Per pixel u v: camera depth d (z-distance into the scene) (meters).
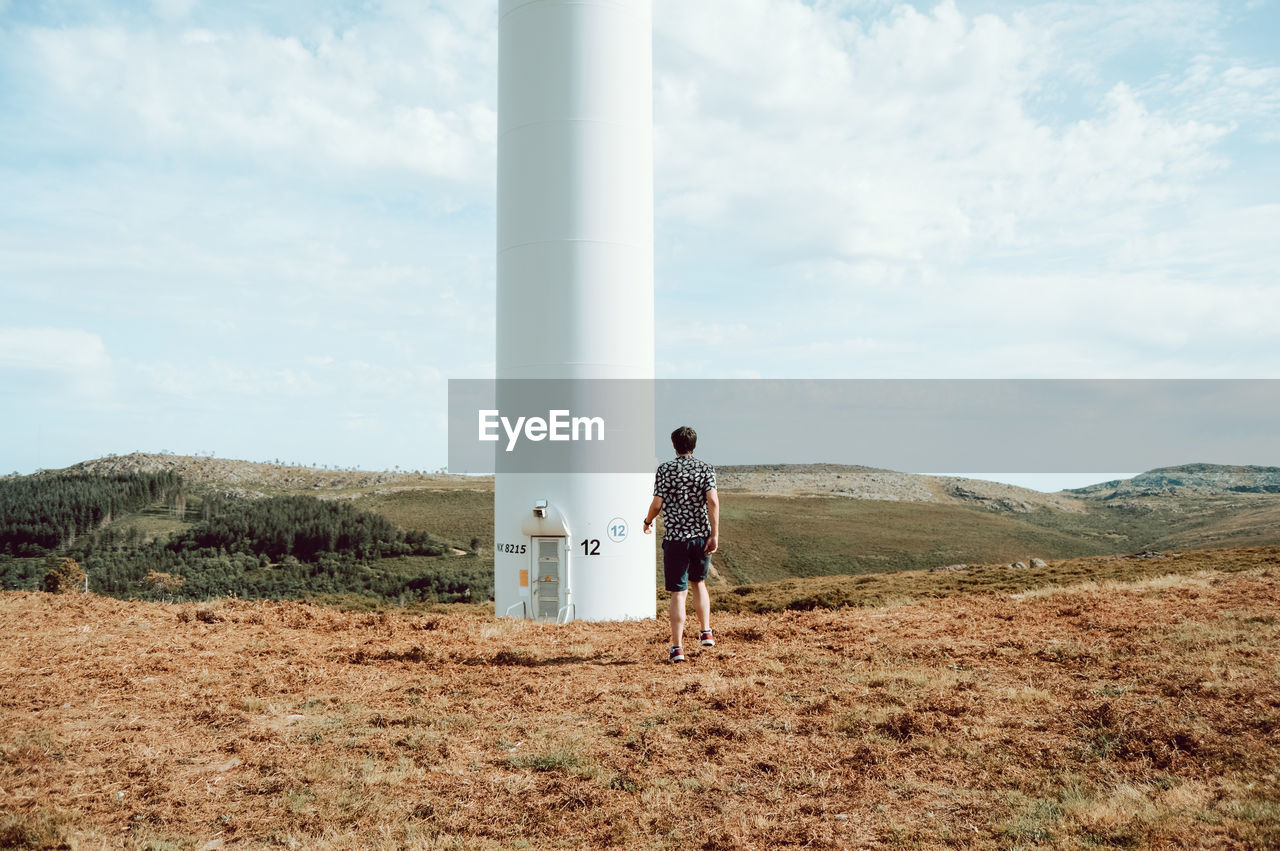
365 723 7.17
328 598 20.53
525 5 17.94
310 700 7.89
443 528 129.62
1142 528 157.38
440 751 6.44
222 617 12.16
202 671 8.99
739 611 19.41
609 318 17.48
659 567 46.25
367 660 9.61
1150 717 6.47
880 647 9.52
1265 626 9.40
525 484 17.44
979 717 6.83
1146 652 8.63
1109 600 12.29
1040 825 4.96
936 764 5.97
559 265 17.45
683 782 5.79
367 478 190.38
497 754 6.38
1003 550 135.38
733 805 5.42
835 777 5.81
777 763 6.06
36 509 136.38
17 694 8.02
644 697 7.70
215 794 5.73
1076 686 7.56
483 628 12.14
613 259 17.58
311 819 5.32
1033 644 9.31
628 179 17.84
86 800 5.63
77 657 9.52
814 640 10.27
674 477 9.27
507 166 18.09
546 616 17.19
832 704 7.27
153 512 145.38
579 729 6.88
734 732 6.64
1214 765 5.64
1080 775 5.64
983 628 10.55
